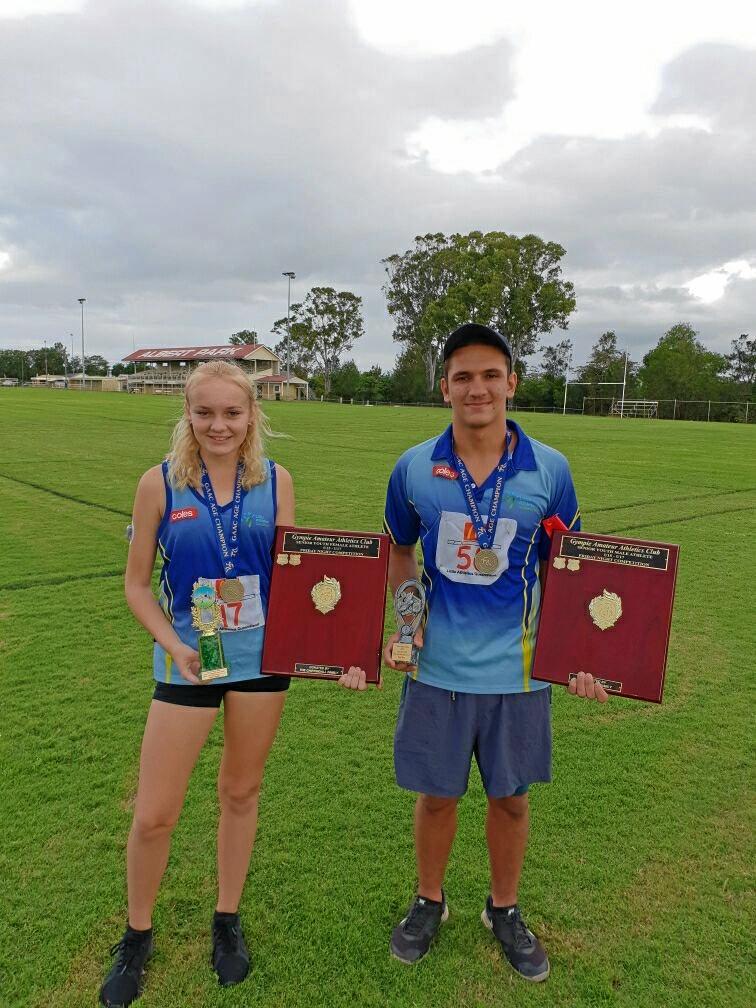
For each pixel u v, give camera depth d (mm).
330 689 4328
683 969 2320
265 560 2266
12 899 2537
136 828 2215
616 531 8984
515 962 2303
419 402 70438
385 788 3264
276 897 2588
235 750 2297
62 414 28828
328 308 83125
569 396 67938
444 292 73062
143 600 2256
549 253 64438
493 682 2248
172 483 2191
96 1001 2166
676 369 71000
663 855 2861
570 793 3281
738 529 9273
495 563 2217
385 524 2451
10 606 5578
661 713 4109
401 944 2352
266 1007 2156
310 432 23578
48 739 3594
